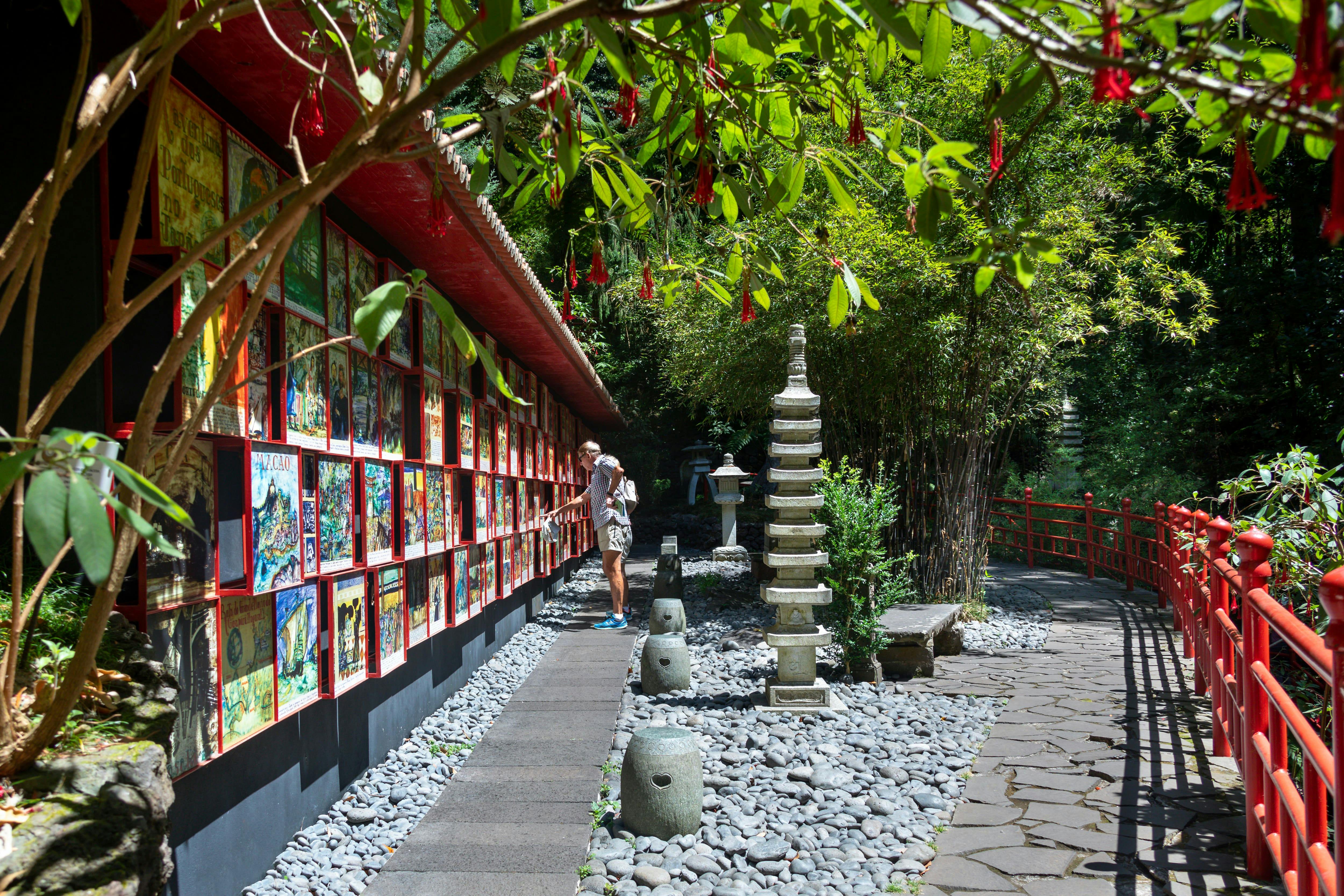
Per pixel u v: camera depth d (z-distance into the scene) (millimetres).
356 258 4613
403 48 1813
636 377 24484
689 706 6238
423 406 5676
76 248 2846
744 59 2445
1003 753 5000
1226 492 5316
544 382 11477
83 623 2596
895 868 3555
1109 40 1314
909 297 8547
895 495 9938
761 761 4996
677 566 10453
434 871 3525
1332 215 1076
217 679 3215
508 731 5531
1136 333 17672
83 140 1824
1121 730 5395
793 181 2572
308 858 3740
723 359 10125
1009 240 1688
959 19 1465
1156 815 3998
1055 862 3529
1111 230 10258
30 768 2041
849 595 6852
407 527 5367
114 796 2027
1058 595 11953
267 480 3490
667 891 3373
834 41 2314
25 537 2766
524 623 9703
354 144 1765
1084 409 19781
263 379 3516
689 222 3324
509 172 2287
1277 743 2906
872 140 2373
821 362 9344
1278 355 16172
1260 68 1404
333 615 4227
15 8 2828
